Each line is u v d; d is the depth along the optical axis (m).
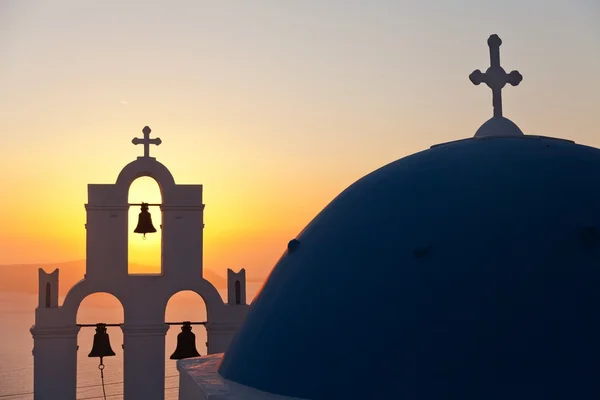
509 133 6.14
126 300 11.34
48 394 11.02
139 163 11.57
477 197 5.12
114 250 11.40
